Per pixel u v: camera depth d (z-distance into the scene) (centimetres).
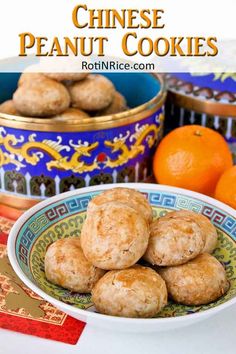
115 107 64
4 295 50
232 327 48
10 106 62
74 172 58
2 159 58
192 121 67
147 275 45
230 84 65
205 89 65
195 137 59
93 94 62
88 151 57
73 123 56
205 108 65
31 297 49
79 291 48
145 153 61
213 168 58
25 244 49
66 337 46
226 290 47
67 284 48
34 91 59
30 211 51
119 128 57
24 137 56
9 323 47
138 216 46
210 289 46
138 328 44
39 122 56
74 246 49
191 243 47
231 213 53
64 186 58
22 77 62
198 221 50
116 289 45
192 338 47
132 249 45
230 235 52
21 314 48
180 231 47
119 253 45
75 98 62
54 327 47
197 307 47
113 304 45
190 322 44
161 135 64
